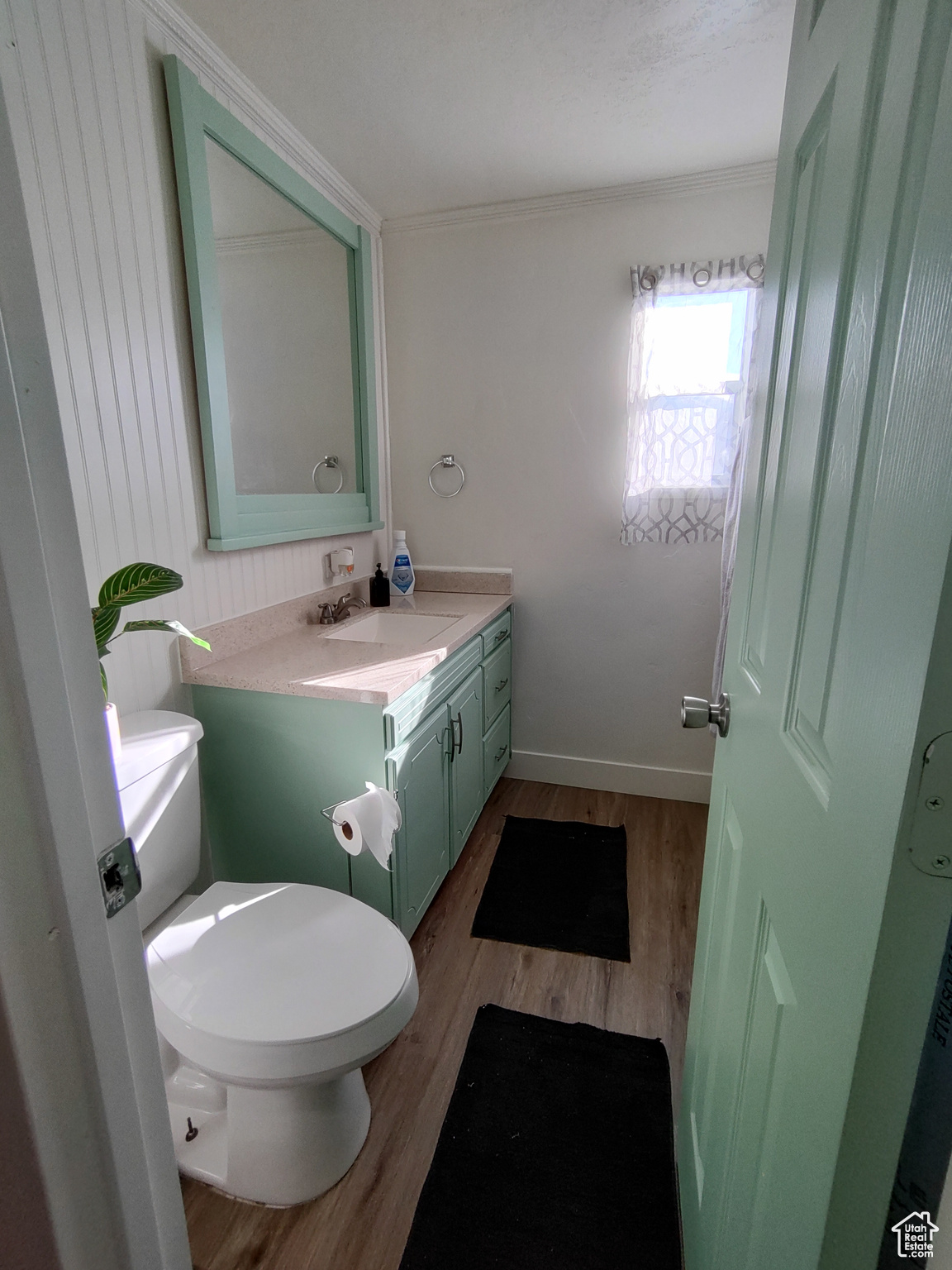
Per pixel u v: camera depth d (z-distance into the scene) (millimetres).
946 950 387
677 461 2256
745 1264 624
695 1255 924
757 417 870
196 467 1523
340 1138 1155
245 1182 1114
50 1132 414
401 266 2420
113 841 448
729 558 2055
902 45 423
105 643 1072
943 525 324
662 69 1540
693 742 2535
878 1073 388
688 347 2180
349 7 1322
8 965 383
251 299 1675
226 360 1579
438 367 2473
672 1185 1140
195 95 1376
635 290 2143
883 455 419
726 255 2104
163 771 1208
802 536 602
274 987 1022
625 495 2314
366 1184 1143
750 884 730
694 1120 1020
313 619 2057
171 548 1457
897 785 357
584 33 1412
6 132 355
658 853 2207
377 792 1329
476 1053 1404
